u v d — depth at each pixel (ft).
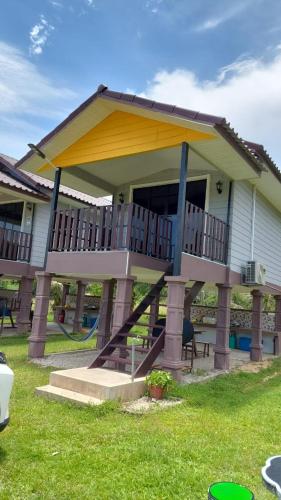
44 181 46.06
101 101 24.88
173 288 21.61
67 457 11.88
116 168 31.42
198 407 18.02
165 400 18.89
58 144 27.86
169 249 27.50
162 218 26.86
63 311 61.21
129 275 22.81
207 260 25.58
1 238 40.37
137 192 34.14
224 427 15.38
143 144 24.43
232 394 20.97
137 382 19.12
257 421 16.46
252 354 35.50
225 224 28.09
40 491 9.98
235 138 21.88
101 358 21.88
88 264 24.70
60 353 32.12
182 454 12.44
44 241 45.88
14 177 44.14
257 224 34.78
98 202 51.62
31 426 14.34
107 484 10.44
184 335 25.32
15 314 53.62
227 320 28.45
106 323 35.40
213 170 29.53
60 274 27.61
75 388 18.70
